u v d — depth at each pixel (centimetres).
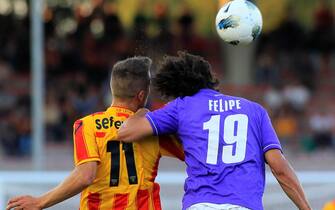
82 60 5350
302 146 4691
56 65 5309
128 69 1168
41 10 3441
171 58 1174
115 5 5450
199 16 5144
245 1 1210
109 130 1151
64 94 4953
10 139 4494
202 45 5462
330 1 5522
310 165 4006
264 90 5078
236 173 1079
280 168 1097
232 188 1071
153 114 1134
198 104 1128
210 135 1099
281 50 5781
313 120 4806
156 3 5119
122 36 5403
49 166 3847
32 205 1117
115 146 1150
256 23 1198
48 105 4816
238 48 5509
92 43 5409
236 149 1092
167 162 3578
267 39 5803
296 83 5391
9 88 5150
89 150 1128
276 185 1741
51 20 5534
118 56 5325
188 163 1109
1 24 5591
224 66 5619
